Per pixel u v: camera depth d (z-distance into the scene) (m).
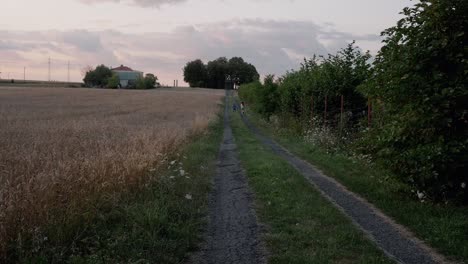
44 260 5.15
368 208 8.31
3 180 7.85
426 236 6.48
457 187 8.02
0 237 5.29
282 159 15.00
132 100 76.06
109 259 5.38
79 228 6.04
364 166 12.36
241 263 5.64
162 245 6.08
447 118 7.79
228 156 16.84
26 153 10.78
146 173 9.10
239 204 8.80
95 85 157.00
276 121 32.88
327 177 11.78
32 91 91.88
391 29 8.71
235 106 68.38
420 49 8.12
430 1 8.03
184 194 9.02
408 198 8.65
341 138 17.30
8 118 29.50
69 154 11.21
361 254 5.81
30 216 5.86
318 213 7.84
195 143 18.61
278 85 37.66
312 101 22.77
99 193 7.55
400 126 8.48
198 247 6.30
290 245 6.21
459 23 7.91
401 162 8.41
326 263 5.49
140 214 6.99
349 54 21.73
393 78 8.61
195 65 170.00
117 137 15.58
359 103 20.78
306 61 28.67
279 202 8.75
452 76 8.03
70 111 42.41
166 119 33.53
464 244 6.02
